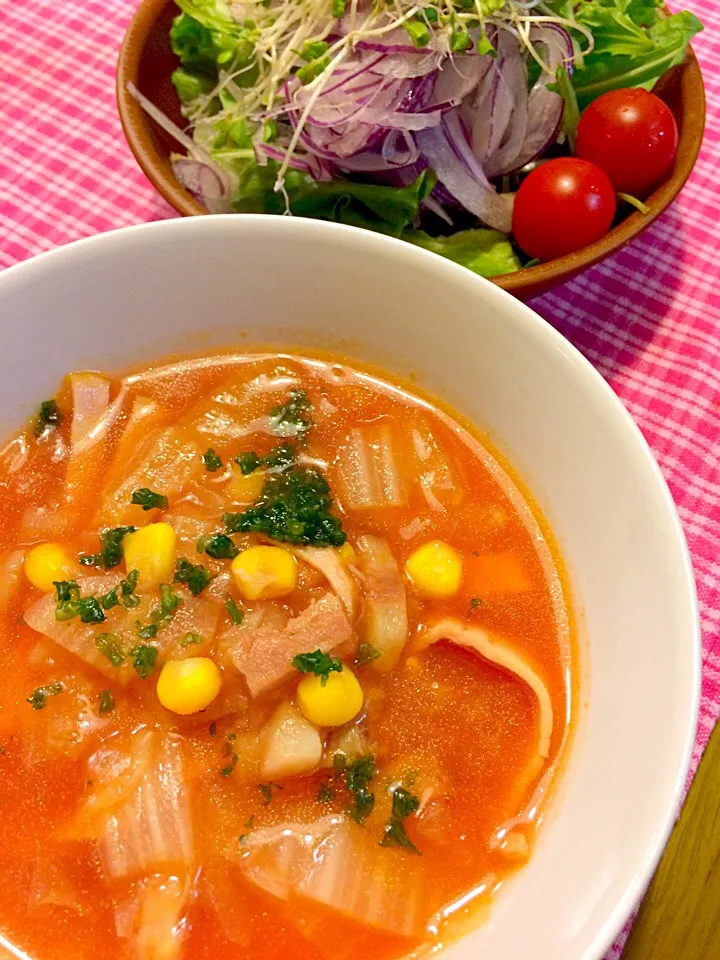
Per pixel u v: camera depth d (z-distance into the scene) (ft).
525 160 0.66
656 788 0.33
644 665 0.37
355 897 0.38
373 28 0.59
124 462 0.48
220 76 0.66
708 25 0.76
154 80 0.64
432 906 0.38
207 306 0.48
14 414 0.47
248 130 0.63
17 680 0.42
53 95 0.74
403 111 0.60
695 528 0.54
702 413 0.58
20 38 0.77
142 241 0.43
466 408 0.48
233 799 0.40
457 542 0.47
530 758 0.41
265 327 0.49
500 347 0.43
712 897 0.43
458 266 0.42
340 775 0.41
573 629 0.43
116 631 0.42
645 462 0.38
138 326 0.48
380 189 0.60
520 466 0.46
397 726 0.42
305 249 0.44
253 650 0.41
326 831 0.39
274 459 0.48
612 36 0.64
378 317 0.46
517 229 0.61
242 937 0.38
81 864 0.39
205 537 0.44
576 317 0.62
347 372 0.50
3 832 0.40
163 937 0.38
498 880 0.39
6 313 0.43
